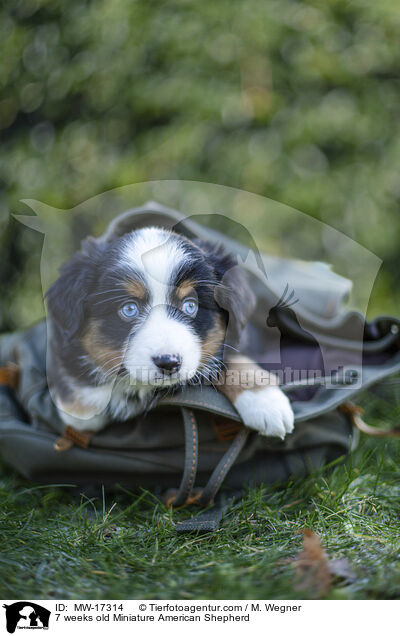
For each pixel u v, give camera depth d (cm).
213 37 432
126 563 162
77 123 446
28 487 221
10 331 389
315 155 461
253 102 435
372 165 454
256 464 202
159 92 432
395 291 443
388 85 459
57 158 433
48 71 432
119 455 199
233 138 448
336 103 453
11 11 422
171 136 435
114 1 411
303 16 438
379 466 207
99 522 185
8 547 166
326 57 439
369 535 173
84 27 416
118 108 446
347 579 148
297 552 163
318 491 198
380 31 443
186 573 153
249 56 434
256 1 424
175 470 198
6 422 215
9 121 448
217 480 184
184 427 189
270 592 143
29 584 149
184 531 175
